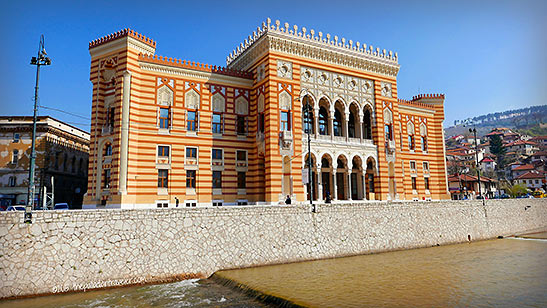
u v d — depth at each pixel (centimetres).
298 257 3136
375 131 5119
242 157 4584
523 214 5312
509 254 3569
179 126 4222
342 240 3409
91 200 3947
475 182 9131
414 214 3991
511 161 14075
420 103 6397
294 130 4403
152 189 3975
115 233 2514
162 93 4194
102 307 2081
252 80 4734
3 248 2233
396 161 5238
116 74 3962
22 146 5241
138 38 4062
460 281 2494
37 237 2311
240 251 2905
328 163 5000
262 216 3055
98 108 4053
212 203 4303
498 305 1956
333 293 2189
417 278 2578
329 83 4828
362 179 4966
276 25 4444
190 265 2706
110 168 3941
